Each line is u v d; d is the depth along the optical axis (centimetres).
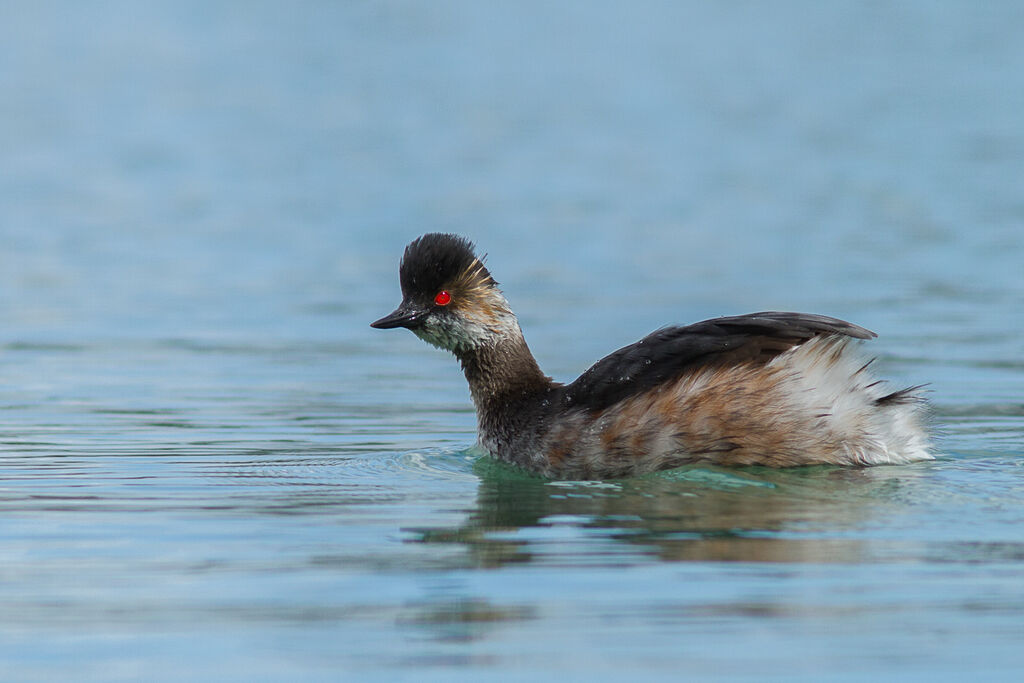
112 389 1731
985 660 787
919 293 2284
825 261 2584
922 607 862
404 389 1753
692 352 1242
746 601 877
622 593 894
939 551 968
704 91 5056
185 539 1036
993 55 5581
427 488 1213
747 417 1205
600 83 5291
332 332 2136
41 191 3497
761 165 3716
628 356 1294
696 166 3741
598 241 2858
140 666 795
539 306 2266
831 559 955
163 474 1267
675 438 1224
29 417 1559
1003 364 1794
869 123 4300
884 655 795
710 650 803
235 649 815
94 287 2486
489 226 3028
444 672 781
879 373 1238
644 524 1061
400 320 1382
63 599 901
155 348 2014
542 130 4384
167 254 2791
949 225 2888
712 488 1164
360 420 1561
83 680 779
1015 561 943
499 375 1360
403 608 876
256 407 1631
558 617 855
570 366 1838
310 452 1381
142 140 4272
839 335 1211
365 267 2661
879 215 3034
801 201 3234
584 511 1111
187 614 872
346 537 1041
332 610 877
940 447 1310
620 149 4044
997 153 3738
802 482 1169
